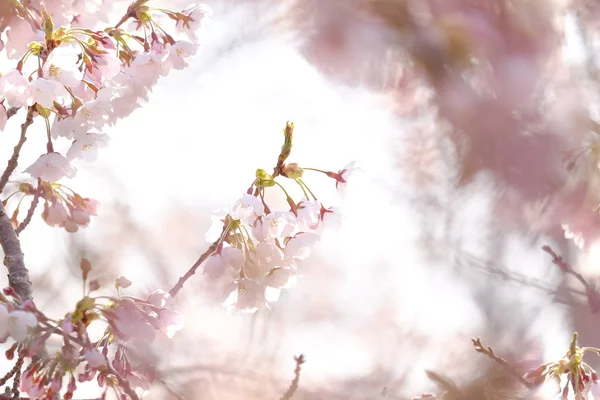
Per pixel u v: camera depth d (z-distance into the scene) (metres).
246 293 2.31
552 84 2.18
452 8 2.13
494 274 3.54
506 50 2.14
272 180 2.32
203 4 2.42
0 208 2.35
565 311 3.04
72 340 2.23
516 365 2.37
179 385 2.72
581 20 2.27
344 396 3.36
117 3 2.43
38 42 2.32
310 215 2.31
